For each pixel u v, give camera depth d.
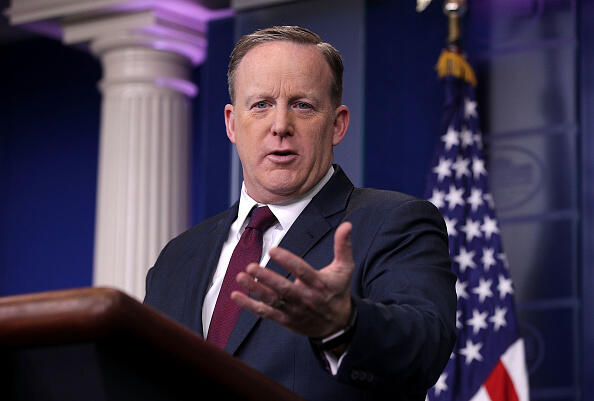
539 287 4.66
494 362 4.31
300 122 1.66
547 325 4.62
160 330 0.90
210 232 1.77
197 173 6.35
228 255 1.70
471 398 4.27
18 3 6.13
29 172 6.83
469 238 4.52
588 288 4.58
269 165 1.65
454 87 4.70
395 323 1.20
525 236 4.73
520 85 4.88
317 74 1.68
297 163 1.65
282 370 1.43
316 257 1.55
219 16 5.73
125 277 5.58
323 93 1.68
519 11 4.94
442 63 4.71
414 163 4.93
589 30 4.78
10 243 6.82
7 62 7.02
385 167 4.91
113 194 5.71
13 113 6.95
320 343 1.16
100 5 5.78
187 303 1.63
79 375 0.87
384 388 1.21
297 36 1.70
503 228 4.78
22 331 0.86
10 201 6.86
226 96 5.50
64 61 6.82
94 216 6.55
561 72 4.80
